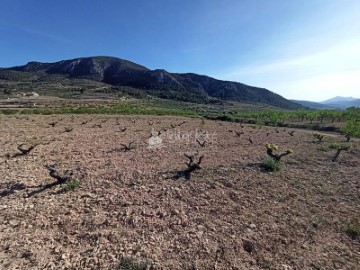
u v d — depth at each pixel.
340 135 42.34
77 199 11.29
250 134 38.06
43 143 24.02
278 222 9.86
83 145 23.75
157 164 17.17
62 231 8.83
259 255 7.89
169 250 7.95
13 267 6.98
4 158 17.88
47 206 10.52
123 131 35.50
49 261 7.28
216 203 11.34
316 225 9.72
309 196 12.57
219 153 21.48
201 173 15.35
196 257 7.65
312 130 54.12
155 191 12.44
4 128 34.16
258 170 16.42
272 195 12.47
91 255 7.58
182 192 12.38
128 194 11.98
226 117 74.75
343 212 10.93
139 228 9.15
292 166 18.09
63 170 15.25
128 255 7.62
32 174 14.32
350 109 77.56
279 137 35.12
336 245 8.57
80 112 68.81
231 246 8.23
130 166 16.48
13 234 8.52
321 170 17.19
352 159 20.62
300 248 8.34
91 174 14.56
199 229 9.15
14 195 11.55
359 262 7.74
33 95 158.12
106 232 8.75
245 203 11.45
